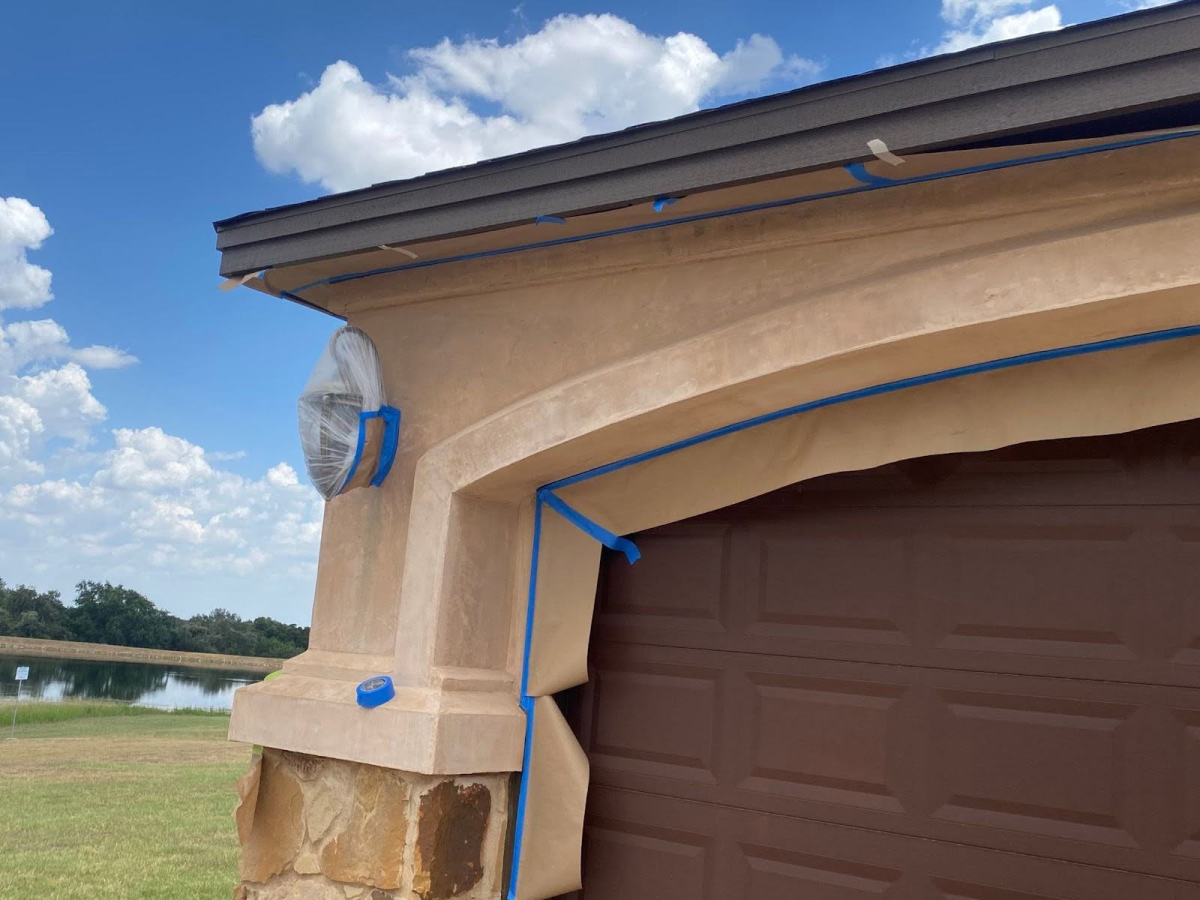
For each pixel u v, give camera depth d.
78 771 13.12
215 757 15.12
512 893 3.11
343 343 3.31
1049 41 1.95
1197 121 2.09
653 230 2.97
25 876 7.66
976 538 2.77
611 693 3.30
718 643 3.13
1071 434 2.54
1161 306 2.24
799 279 2.73
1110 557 2.58
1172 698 2.43
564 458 3.10
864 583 2.92
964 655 2.72
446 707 2.94
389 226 2.98
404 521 3.35
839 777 2.83
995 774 2.61
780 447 2.98
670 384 2.80
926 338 2.43
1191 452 2.52
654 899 3.06
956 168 2.43
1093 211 2.32
